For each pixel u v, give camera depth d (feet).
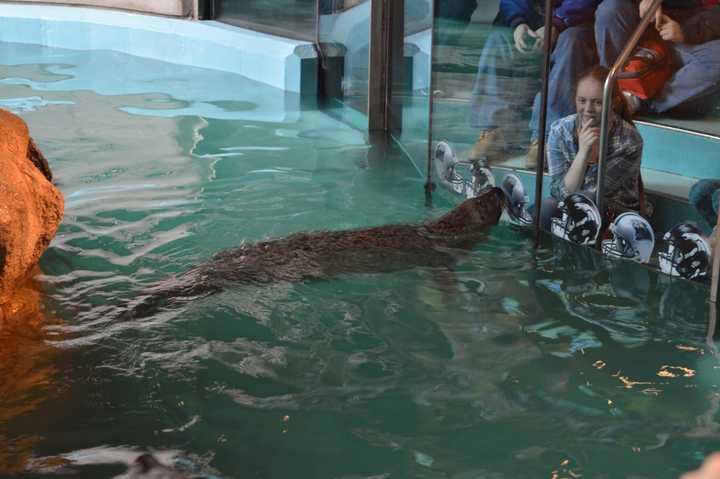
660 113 16.06
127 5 38.04
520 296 14.89
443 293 14.96
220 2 35.76
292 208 18.95
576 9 16.07
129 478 9.68
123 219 17.93
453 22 18.95
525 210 18.04
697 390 11.89
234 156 22.68
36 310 13.65
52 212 14.46
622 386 11.99
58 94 28.94
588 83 16.19
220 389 11.76
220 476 9.86
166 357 12.52
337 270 15.64
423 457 10.31
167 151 22.89
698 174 15.83
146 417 11.04
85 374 11.96
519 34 17.22
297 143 24.16
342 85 28.27
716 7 15.07
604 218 16.56
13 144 14.29
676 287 15.30
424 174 21.77
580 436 10.76
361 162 22.61
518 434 10.80
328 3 28.91
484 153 18.79
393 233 17.16
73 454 10.19
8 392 11.44
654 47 15.69
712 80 15.60
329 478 9.89
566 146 16.85
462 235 17.48
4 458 10.08
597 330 13.67
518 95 17.62
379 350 12.96
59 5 39.32
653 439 10.69
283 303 14.37
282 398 11.59
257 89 30.68
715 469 4.94
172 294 14.46
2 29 38.75
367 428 10.91
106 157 22.15
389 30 24.67
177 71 33.40
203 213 18.44
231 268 15.44
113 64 34.47
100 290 14.62
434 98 20.13
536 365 12.56
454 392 11.81
